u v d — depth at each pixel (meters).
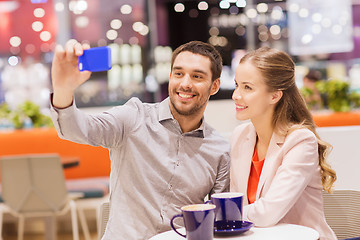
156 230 1.99
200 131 2.09
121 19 8.61
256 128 2.04
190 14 9.01
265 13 8.82
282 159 1.94
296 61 8.92
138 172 2.01
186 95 2.01
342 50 8.88
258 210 1.77
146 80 8.58
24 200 3.97
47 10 8.42
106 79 8.28
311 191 1.97
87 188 4.57
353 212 2.06
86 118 1.84
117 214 2.01
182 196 2.04
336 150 3.26
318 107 5.41
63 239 4.97
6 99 7.72
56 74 1.63
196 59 2.01
